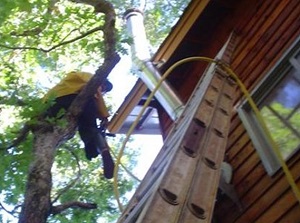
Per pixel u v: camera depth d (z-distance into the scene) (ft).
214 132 8.54
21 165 15.46
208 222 5.56
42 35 20.53
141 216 4.99
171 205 5.37
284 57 17.44
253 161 16.98
